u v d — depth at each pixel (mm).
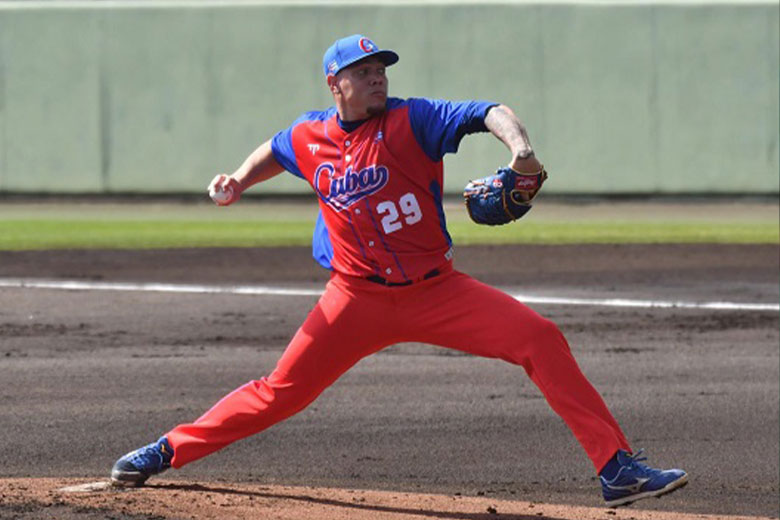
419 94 84000
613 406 29656
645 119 83812
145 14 84562
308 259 57625
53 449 24859
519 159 15758
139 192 85750
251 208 82188
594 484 23391
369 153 17281
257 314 42969
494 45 83500
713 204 82750
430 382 32188
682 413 29000
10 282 49719
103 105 85250
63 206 82500
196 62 84625
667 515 19516
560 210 79688
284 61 84375
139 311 43312
